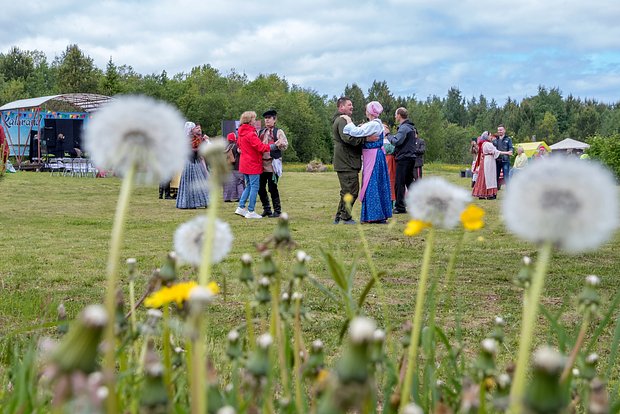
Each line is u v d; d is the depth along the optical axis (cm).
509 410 105
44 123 3444
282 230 158
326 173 4094
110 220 1242
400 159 1417
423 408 187
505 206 92
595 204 87
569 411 152
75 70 6806
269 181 1362
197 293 90
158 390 102
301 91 7619
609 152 4219
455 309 550
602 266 768
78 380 75
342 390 73
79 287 614
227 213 1402
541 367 74
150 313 162
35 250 851
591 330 471
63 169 3178
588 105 11288
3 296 543
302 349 179
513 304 571
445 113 13225
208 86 7869
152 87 6550
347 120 1183
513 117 10562
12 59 8894
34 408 157
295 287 175
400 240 980
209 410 129
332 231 1084
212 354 335
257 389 121
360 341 73
